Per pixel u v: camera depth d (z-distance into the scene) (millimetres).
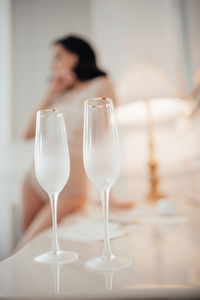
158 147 1623
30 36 2189
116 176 339
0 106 2088
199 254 358
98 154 326
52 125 370
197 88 1087
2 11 2170
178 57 1430
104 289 247
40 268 320
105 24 1983
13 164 2014
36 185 1076
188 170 1288
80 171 1024
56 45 1263
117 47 1876
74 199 993
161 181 1578
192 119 1221
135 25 1810
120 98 1226
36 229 929
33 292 246
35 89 2129
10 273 304
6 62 2123
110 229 538
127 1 1855
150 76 1156
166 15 1607
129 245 422
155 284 255
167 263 322
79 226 586
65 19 2178
